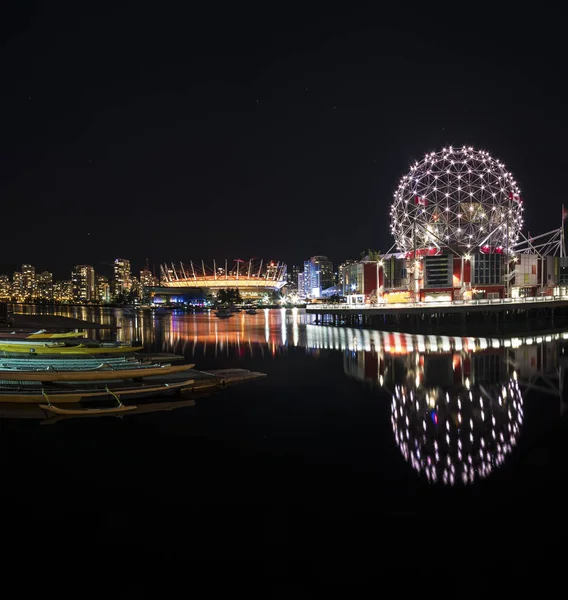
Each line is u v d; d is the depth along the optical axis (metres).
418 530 12.12
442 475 15.43
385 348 51.19
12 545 11.64
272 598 9.74
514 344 54.97
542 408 24.05
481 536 11.82
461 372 34.78
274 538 11.85
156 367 29.08
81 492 14.39
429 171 108.06
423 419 21.98
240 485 14.81
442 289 102.75
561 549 11.22
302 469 16.02
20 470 16.06
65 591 9.98
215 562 10.95
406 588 10.01
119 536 11.98
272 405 24.62
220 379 29.81
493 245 111.12
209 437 19.33
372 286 115.50
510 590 9.90
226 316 140.75
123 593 9.91
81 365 29.17
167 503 13.68
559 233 119.56
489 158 108.00
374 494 14.12
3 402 23.89
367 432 19.97
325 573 10.54
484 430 20.20
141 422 21.39
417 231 108.69
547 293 111.00
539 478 15.14
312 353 47.03
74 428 20.50
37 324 80.50
